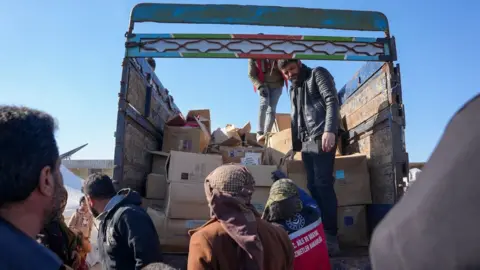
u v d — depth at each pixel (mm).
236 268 1690
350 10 3586
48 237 2244
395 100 3336
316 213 2562
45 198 1009
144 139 3898
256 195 3326
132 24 3408
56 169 1052
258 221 1919
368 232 3705
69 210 7609
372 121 3787
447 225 672
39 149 969
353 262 2961
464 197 668
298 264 2352
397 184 3209
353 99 4410
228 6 3502
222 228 1767
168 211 3094
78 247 2525
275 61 5023
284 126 5453
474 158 681
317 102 3533
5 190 919
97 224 3082
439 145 769
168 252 3082
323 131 3436
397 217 779
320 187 3309
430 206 707
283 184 2518
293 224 2438
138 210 2492
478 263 628
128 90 3316
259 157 3996
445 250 666
